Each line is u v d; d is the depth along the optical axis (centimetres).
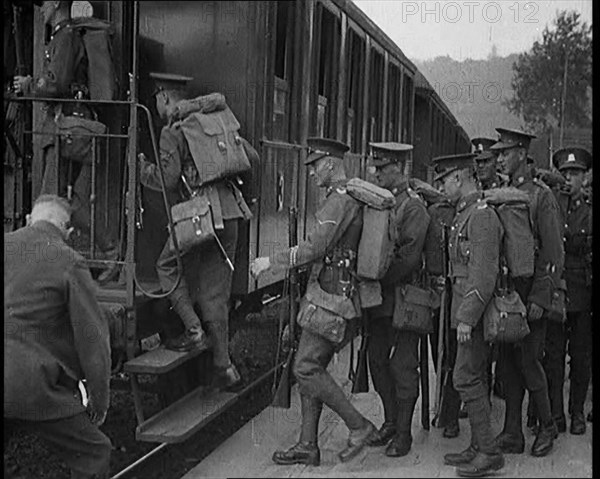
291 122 486
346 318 380
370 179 423
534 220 414
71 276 367
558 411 481
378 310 413
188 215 394
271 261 386
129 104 393
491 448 382
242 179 425
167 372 395
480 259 375
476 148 464
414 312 403
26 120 477
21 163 474
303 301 389
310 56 484
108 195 441
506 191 393
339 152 392
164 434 365
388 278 407
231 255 417
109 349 373
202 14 399
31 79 440
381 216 382
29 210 477
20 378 360
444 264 425
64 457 382
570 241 485
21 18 488
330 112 514
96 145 434
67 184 440
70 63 425
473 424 385
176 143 397
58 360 374
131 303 396
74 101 406
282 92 477
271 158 448
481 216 379
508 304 382
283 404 409
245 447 414
